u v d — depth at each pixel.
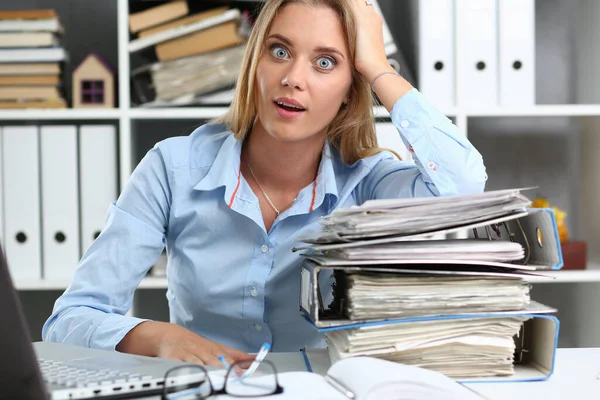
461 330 0.88
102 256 1.19
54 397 0.66
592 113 2.13
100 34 2.44
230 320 1.24
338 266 0.84
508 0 2.09
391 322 0.85
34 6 2.43
